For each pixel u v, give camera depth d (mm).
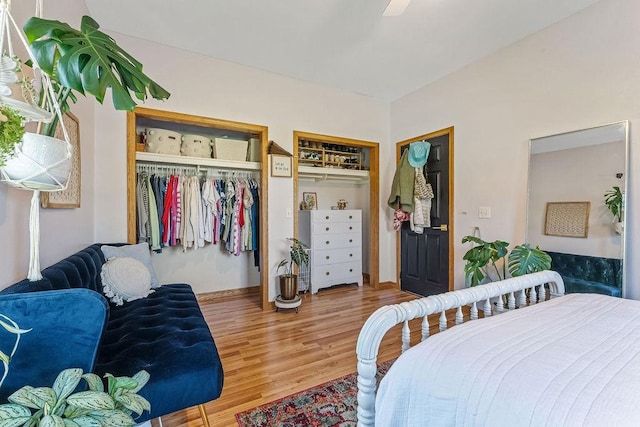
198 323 1579
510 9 2172
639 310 1241
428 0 2076
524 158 2547
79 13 2043
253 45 2689
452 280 3191
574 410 634
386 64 3029
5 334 764
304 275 3801
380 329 1023
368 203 4516
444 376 818
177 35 2547
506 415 683
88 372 822
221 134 3766
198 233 3195
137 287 1905
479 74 2914
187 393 1131
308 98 3486
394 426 866
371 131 3951
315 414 1531
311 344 2332
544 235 2381
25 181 911
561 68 2299
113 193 2533
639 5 1910
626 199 1957
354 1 2094
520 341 946
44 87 989
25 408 602
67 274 1374
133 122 2605
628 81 1958
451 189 3201
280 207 3328
